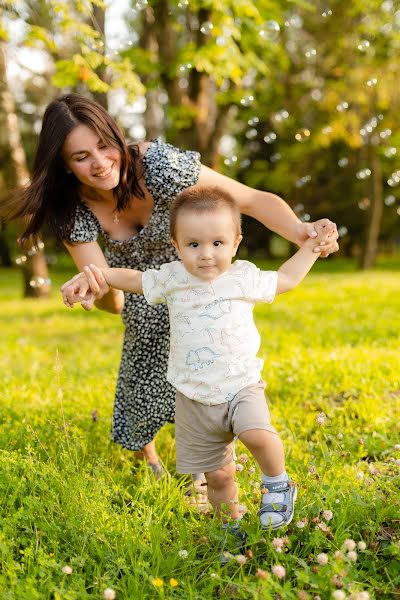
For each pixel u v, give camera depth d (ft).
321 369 16.20
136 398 10.82
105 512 8.63
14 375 19.67
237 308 8.27
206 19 27.81
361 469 10.30
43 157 9.50
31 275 42.80
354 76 46.42
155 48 37.91
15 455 9.78
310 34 47.32
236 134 52.49
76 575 7.58
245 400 8.06
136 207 10.14
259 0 24.94
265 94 45.06
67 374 18.72
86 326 29.99
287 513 7.90
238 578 7.34
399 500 8.69
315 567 7.19
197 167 9.80
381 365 16.28
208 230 7.95
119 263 10.66
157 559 7.82
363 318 26.53
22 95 64.44
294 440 11.91
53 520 8.42
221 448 8.45
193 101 37.01
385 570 7.45
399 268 66.85
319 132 47.60
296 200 66.85
